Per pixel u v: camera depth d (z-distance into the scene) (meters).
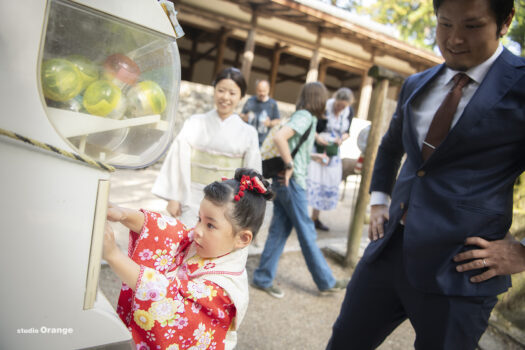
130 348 0.69
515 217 2.65
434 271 1.15
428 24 12.95
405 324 2.68
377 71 3.09
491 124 1.09
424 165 1.21
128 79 0.68
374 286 1.39
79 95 0.63
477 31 1.03
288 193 2.60
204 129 2.04
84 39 0.62
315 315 2.61
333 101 4.40
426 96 1.31
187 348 0.89
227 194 0.99
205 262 1.04
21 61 0.56
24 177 0.58
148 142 0.74
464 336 1.14
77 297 0.64
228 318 0.97
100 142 0.69
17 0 0.55
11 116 0.56
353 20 7.74
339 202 6.83
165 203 4.53
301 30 7.90
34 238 0.60
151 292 0.82
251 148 2.11
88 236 0.63
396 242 1.33
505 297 2.67
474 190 1.13
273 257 2.75
